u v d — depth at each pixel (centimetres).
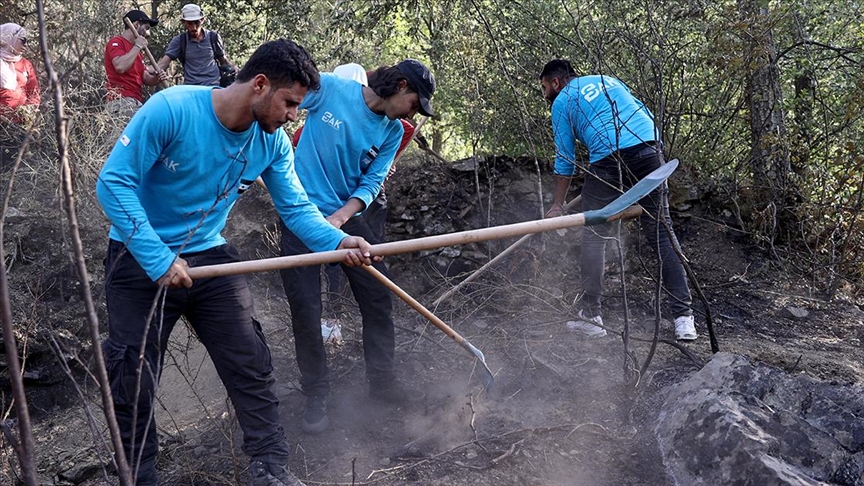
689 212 602
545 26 593
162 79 648
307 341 357
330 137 355
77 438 426
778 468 288
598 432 354
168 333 295
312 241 317
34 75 553
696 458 312
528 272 547
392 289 332
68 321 486
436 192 593
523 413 376
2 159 550
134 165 268
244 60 878
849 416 326
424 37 732
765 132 589
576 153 596
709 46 539
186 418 411
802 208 565
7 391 453
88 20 641
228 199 295
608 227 451
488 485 321
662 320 497
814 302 530
